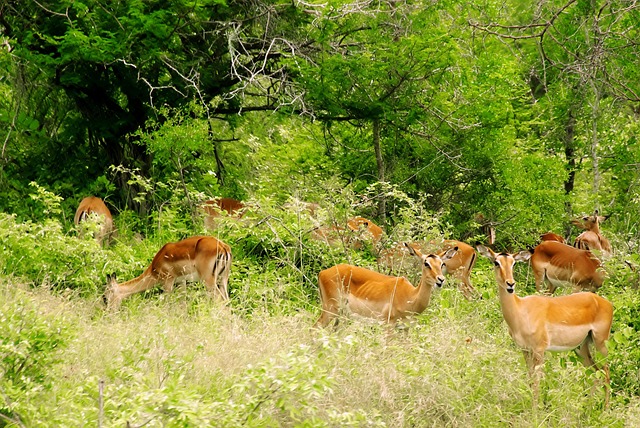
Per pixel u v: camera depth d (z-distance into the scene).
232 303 13.58
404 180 19.25
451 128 19.08
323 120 19.00
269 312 12.56
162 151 17.66
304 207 14.68
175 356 9.26
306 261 15.02
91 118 19.56
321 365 8.44
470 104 18.95
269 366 7.68
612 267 13.52
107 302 12.84
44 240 13.47
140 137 19.78
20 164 19.75
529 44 23.11
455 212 19.67
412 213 15.28
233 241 15.66
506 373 9.77
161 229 16.61
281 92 19.08
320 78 18.25
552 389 9.97
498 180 19.52
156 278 13.77
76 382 8.52
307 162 19.02
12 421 7.33
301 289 13.75
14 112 19.80
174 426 7.07
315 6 18.98
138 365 9.23
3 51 19.39
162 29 17.41
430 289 11.72
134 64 18.36
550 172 19.69
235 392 8.12
